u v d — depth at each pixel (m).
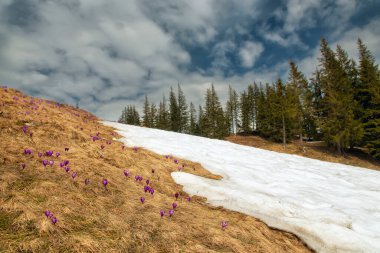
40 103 16.11
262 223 7.92
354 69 45.50
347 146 41.22
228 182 11.78
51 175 6.93
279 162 18.70
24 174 6.56
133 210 6.36
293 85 48.38
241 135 75.00
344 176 16.42
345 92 42.28
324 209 9.26
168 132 25.39
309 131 61.56
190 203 8.32
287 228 7.89
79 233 4.82
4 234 4.34
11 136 9.07
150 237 5.27
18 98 14.22
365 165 38.03
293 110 47.06
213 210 8.26
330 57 44.94
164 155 14.02
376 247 7.03
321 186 12.93
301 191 11.38
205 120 76.62
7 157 7.12
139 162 10.96
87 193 6.59
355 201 10.72
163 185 9.40
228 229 6.72
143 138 17.42
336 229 7.65
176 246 5.12
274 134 60.78
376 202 10.80
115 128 19.03
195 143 20.78
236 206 8.85
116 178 8.30
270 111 61.59
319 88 53.62
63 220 5.09
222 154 18.16
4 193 5.49
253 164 16.41
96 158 9.80
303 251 6.93
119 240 4.87
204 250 5.22
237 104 83.75
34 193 5.77
